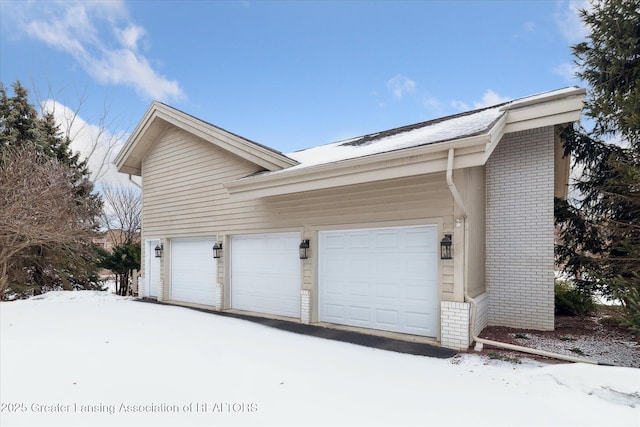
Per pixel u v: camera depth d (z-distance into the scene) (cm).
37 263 1487
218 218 1030
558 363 513
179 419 353
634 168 582
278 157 826
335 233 788
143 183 1309
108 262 1581
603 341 644
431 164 551
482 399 391
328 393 412
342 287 772
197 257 1114
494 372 475
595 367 416
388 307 706
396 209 678
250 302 958
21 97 1709
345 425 338
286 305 872
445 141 526
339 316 775
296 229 838
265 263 923
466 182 622
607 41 746
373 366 504
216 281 1022
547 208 754
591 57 796
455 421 343
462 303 591
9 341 639
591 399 373
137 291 1443
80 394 414
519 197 785
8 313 943
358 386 432
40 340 645
